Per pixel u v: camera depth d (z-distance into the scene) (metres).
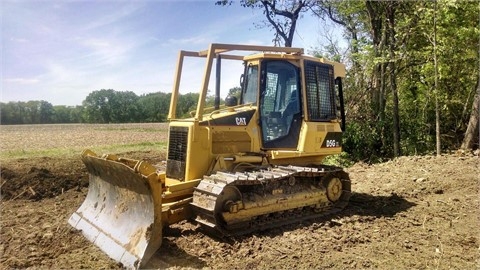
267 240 5.24
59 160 11.27
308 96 6.47
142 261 4.43
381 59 12.10
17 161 10.90
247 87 6.56
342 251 4.96
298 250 4.94
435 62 11.77
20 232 5.72
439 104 14.17
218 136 5.84
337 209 6.66
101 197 5.83
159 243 4.68
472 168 9.49
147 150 15.55
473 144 12.46
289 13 15.73
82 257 4.80
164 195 5.30
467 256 4.82
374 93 14.10
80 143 20.45
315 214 6.39
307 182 6.39
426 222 6.17
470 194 7.68
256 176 5.45
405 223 6.08
